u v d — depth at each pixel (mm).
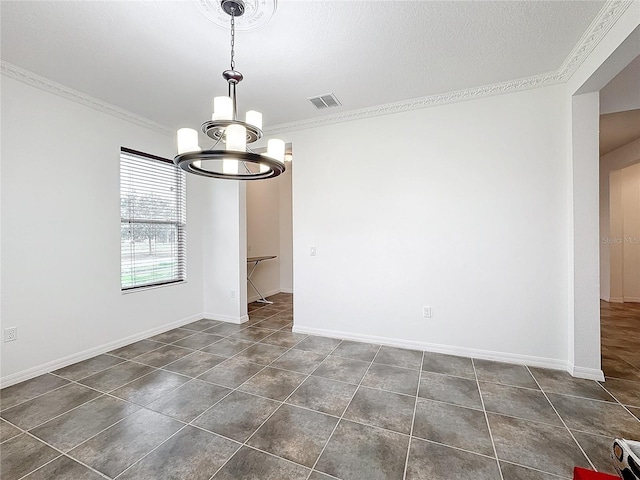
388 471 1526
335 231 3527
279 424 1903
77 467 1551
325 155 3561
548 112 2674
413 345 3184
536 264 2738
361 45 2195
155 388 2359
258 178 2043
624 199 5453
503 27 2012
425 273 3127
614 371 2633
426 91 2914
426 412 2029
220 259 4254
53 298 2721
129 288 3441
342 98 3047
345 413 2021
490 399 2186
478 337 2939
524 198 2764
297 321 3764
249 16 1869
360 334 3426
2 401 2180
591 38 2062
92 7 1792
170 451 1665
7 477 1487
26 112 2543
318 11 1839
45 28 1979
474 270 2943
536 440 1743
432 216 3088
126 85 2748
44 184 2664
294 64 2432
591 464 1562
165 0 1736
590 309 2492
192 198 4207
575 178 2508
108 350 3146
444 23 1970
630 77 2672
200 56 2309
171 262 3977
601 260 5656
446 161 3025
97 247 3076
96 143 3064
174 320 3926
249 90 2865
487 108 2869
